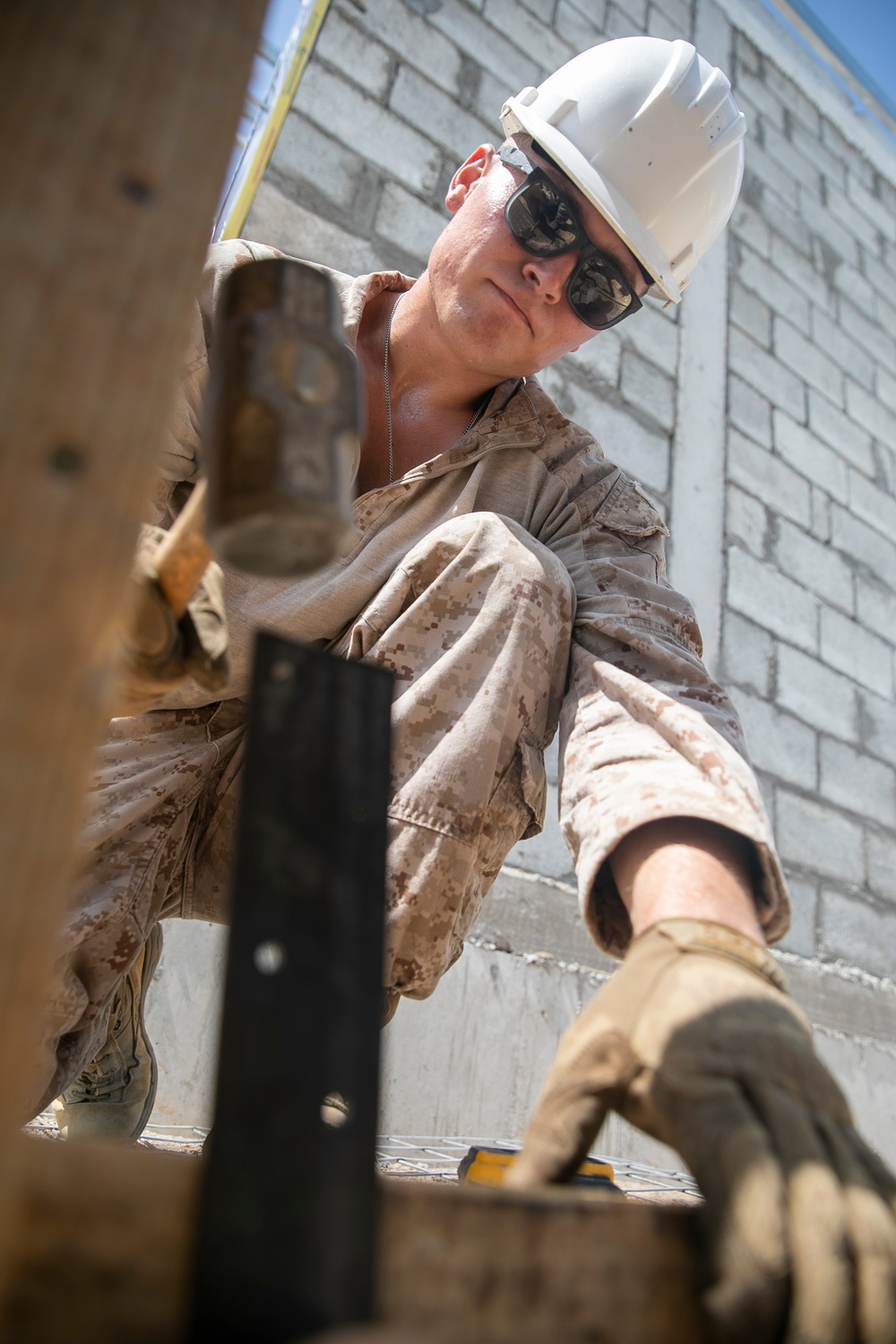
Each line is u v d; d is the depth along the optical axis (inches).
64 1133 49.5
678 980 20.5
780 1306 15.5
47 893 10.6
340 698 15.9
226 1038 13.4
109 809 35.6
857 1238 15.8
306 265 16.4
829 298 184.5
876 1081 125.0
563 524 47.5
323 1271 12.7
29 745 10.6
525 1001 93.9
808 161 193.0
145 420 12.2
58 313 11.7
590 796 29.7
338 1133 13.6
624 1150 93.6
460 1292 14.3
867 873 141.6
